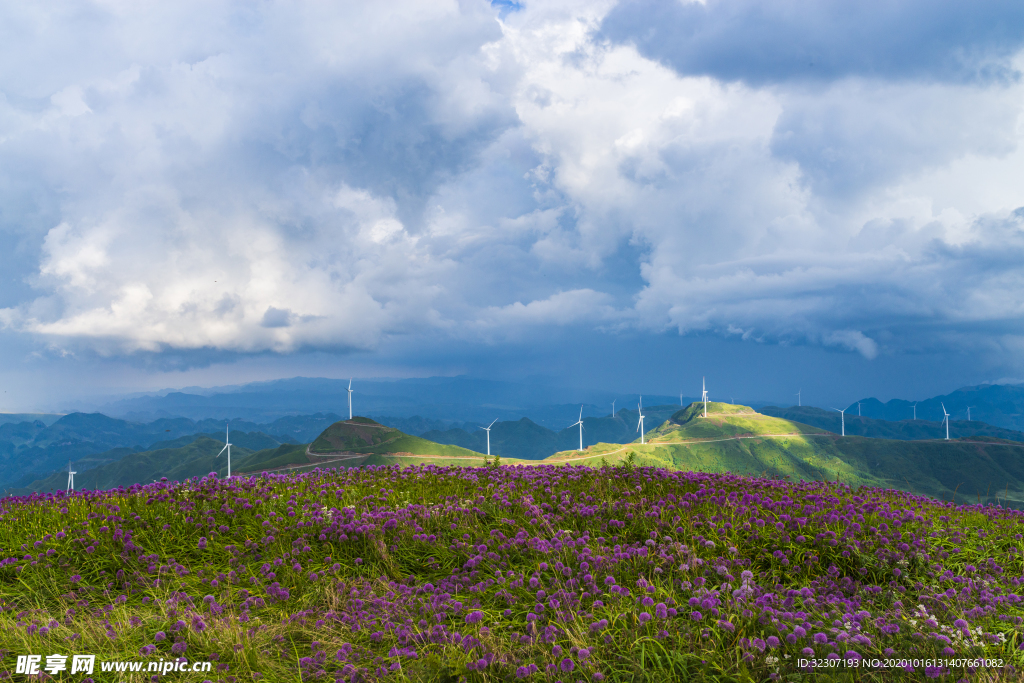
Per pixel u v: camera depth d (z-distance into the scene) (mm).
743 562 9453
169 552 11352
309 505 13555
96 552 11148
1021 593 8922
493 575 9922
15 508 14328
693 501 12578
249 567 10547
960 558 10305
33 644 7801
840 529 10734
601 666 6977
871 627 7371
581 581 9180
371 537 11094
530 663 7117
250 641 7812
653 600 8258
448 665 7172
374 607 8812
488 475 16766
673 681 6727
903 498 14906
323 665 7500
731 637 7246
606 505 12523
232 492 14602
